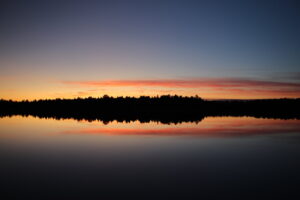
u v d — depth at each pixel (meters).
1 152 17.42
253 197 9.30
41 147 19.38
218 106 120.44
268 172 12.55
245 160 15.20
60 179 11.28
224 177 11.77
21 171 12.63
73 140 22.88
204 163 14.30
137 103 128.50
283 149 18.64
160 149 18.67
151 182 10.95
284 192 9.81
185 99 125.69
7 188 10.13
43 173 12.33
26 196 9.28
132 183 10.69
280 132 28.53
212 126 36.12
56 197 9.19
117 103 129.25
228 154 16.92
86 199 9.01
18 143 21.20
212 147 19.42
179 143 21.39
